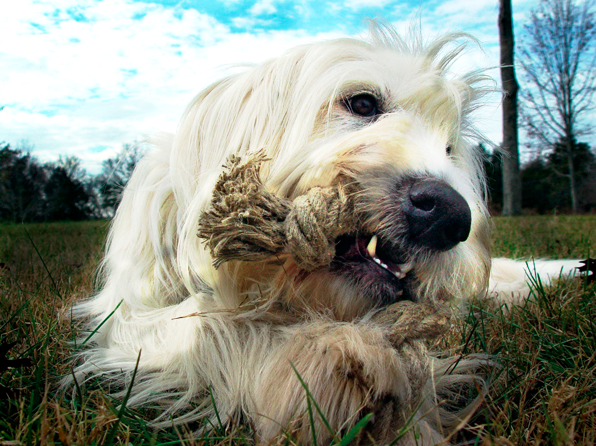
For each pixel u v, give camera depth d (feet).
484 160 1.92
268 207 0.94
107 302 1.47
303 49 1.45
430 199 1.03
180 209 1.32
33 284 1.88
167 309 1.27
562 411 0.83
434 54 1.58
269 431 0.85
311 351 0.91
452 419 0.96
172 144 1.47
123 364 1.11
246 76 1.41
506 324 1.42
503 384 1.02
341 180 1.10
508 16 10.68
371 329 0.95
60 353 1.18
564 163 21.54
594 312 1.43
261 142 1.35
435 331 0.96
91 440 0.74
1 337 1.23
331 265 1.06
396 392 0.85
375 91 1.38
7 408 0.87
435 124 1.39
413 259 1.07
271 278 1.15
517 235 4.22
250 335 1.08
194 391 1.02
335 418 0.84
